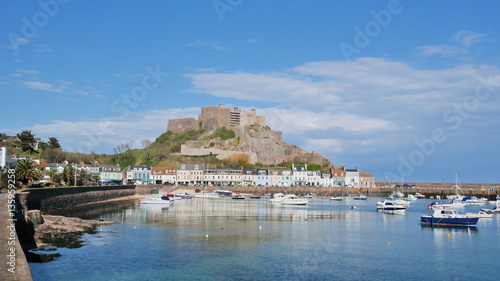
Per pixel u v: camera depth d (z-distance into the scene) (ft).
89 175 544.62
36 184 363.97
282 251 183.52
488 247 202.59
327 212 369.09
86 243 185.16
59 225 220.43
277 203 472.03
